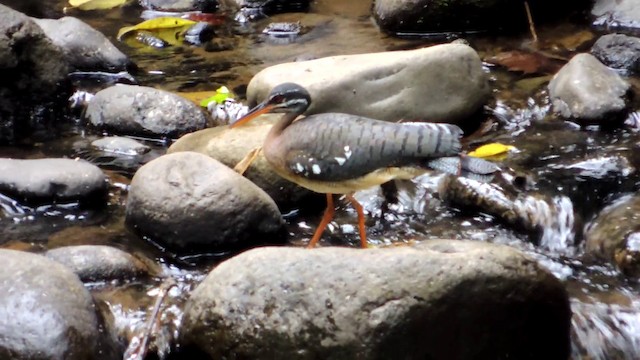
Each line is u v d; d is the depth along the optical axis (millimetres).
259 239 2680
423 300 2332
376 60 2980
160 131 3002
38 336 2363
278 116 2938
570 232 2758
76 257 2576
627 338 2541
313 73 2957
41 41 3076
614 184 2846
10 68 3043
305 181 2582
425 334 2346
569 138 2984
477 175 2516
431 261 2350
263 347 2359
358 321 2324
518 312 2395
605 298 2598
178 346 2475
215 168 2684
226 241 2656
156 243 2674
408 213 2812
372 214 2805
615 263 2680
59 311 2389
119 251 2607
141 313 2520
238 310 2371
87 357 2391
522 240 2762
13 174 2781
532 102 3094
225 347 2385
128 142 2969
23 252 2465
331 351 2332
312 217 2797
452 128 2533
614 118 3010
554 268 2676
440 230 2771
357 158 2529
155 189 2672
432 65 2973
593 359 2521
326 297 2338
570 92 3047
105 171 2896
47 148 2986
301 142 2555
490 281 2359
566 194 2814
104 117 3035
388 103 2943
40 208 2773
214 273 2414
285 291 2355
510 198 2803
